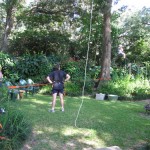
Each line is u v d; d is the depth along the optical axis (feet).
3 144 14.98
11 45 58.95
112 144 17.71
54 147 16.62
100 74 44.32
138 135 19.90
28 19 60.54
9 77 40.98
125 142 18.24
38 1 59.16
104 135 19.40
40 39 59.16
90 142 17.85
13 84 35.40
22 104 28.73
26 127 18.04
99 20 52.37
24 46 59.62
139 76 44.19
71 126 21.03
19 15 58.54
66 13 59.93
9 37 57.72
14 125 17.07
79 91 39.29
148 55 66.28
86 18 52.85
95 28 53.42
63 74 26.13
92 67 48.24
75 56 60.34
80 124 21.76
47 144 16.97
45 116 23.65
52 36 59.77
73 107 28.73
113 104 32.73
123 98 37.35
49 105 29.07
